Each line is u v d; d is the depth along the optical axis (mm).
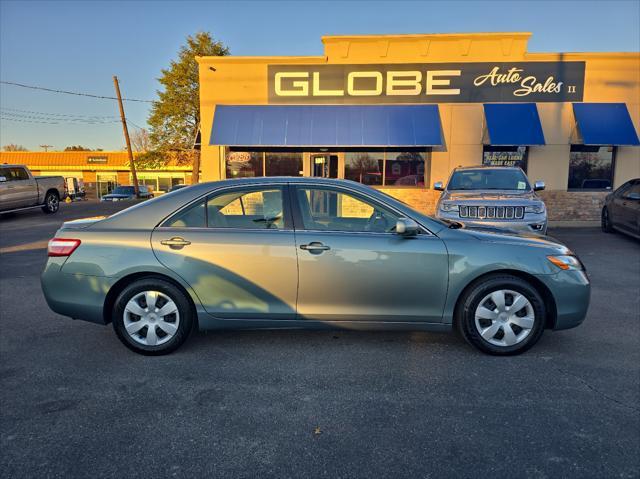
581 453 2578
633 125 13211
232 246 3891
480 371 3654
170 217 4020
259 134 13656
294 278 3896
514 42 13461
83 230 4043
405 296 3900
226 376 3576
